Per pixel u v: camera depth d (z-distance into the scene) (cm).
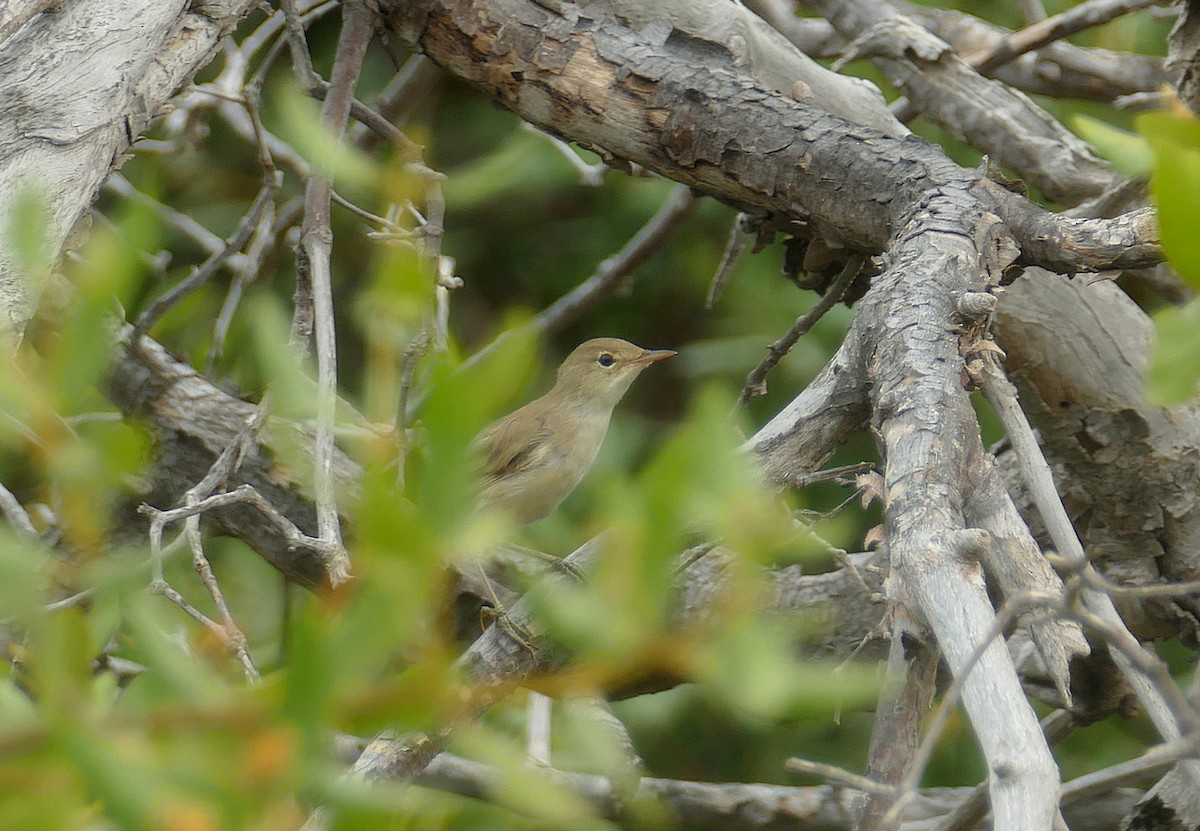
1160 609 865
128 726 276
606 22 765
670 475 269
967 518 486
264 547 825
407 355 506
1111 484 848
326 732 281
